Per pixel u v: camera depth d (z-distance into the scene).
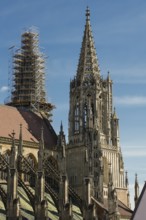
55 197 138.62
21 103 196.00
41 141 139.50
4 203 120.38
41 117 180.00
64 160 149.62
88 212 139.62
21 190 135.62
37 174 131.50
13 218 115.00
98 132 164.75
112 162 171.12
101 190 155.12
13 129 159.12
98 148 161.75
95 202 149.12
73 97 174.62
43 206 124.25
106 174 166.38
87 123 165.50
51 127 177.75
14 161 123.38
